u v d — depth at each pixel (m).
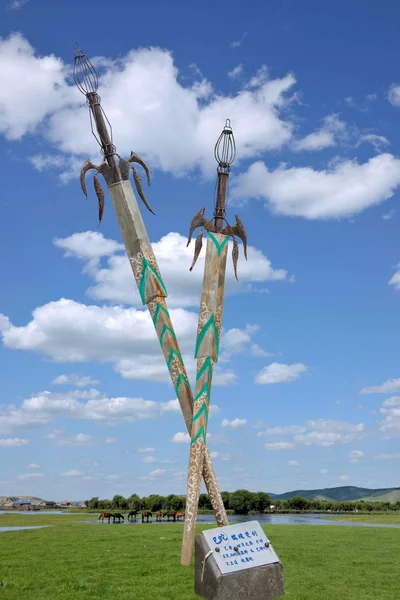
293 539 31.06
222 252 18.38
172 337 17.91
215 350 17.81
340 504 110.06
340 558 23.88
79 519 62.47
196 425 17.09
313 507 109.38
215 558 15.03
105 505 113.25
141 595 16.47
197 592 15.61
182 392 17.62
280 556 24.38
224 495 91.19
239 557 15.20
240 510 90.88
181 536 31.88
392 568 21.52
